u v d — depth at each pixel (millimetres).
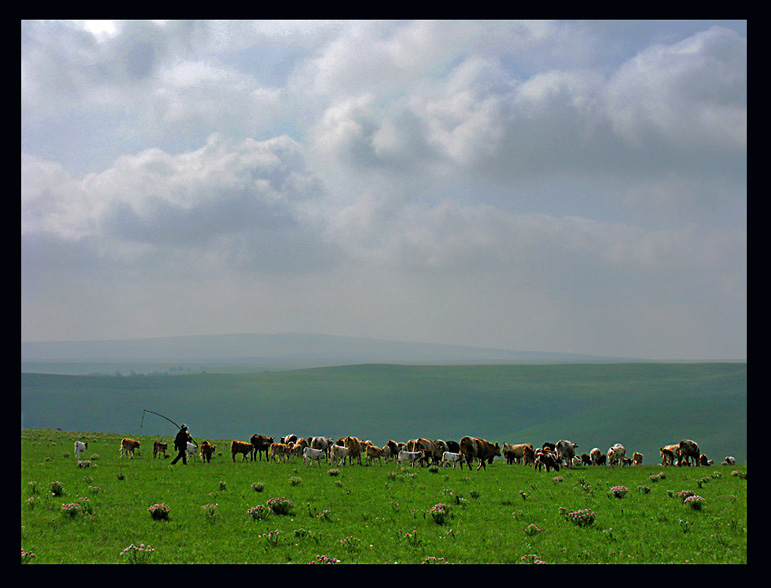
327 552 16531
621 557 16266
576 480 32469
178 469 34500
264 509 20578
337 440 49188
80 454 40062
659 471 38750
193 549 16547
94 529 18438
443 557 16125
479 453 40781
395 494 25844
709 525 19703
